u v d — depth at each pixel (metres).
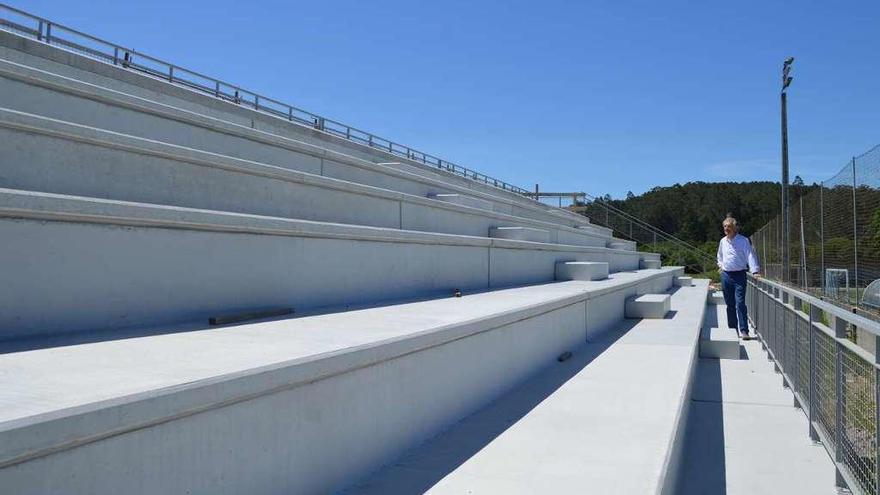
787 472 5.54
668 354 8.63
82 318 4.52
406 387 4.67
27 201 4.12
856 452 4.64
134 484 2.66
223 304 5.62
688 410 7.17
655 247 31.34
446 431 5.17
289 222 6.27
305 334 4.73
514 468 4.24
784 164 19.50
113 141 5.66
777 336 9.43
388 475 4.15
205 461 2.99
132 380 3.01
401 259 8.30
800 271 14.28
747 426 6.89
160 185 6.16
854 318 4.33
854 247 8.55
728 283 12.48
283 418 3.46
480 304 7.48
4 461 2.19
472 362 5.79
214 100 11.75
